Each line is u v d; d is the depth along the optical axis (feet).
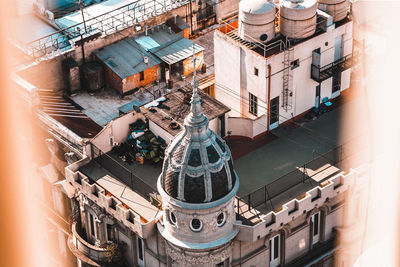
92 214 180.45
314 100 201.67
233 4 252.83
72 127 205.16
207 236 151.33
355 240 179.83
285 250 172.45
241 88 196.34
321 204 169.58
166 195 148.05
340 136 191.31
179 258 158.30
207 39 246.06
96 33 221.25
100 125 207.31
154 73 224.74
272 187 173.37
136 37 232.32
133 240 172.35
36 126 199.93
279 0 196.54
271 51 186.80
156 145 184.34
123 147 187.32
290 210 163.63
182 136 144.66
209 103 188.55
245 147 189.47
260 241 164.96
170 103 189.78
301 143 189.78
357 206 180.14
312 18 186.39
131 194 173.78
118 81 217.77
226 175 146.30
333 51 195.72
